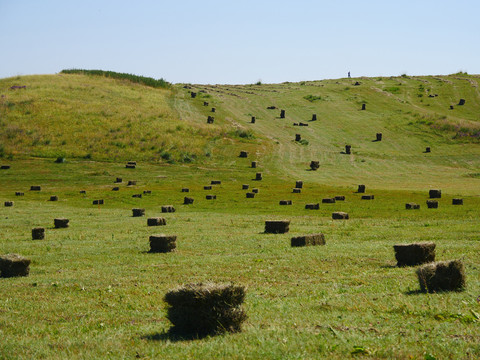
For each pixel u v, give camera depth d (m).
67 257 29.64
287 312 14.03
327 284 19.03
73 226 44.81
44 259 29.11
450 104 151.25
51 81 156.25
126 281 21.97
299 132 123.00
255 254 27.98
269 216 49.84
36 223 47.50
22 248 33.25
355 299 15.52
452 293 14.99
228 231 39.34
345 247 28.88
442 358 8.98
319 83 196.62
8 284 22.45
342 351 9.71
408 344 9.93
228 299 12.16
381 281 18.92
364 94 167.88
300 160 100.44
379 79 198.88
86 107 127.75
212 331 12.12
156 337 12.30
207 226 42.84
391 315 12.81
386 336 10.69
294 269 22.95
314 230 38.56
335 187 77.12
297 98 163.88
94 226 44.62
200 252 29.98
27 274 24.78
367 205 57.62
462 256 23.73
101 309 16.83
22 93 135.88
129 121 119.56
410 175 87.94
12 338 13.27
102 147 104.25
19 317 16.12
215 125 123.25
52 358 11.02
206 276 22.14
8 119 114.56
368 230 37.06
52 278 23.48
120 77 179.12
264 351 9.92
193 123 122.88
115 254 30.28
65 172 90.31
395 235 33.72
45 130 110.06
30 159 97.75
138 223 46.00
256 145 110.19
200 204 62.41
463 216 44.41
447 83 179.88
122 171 91.81
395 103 154.38
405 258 22.64
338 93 170.38
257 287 19.14
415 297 14.90
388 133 121.50
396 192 70.19
